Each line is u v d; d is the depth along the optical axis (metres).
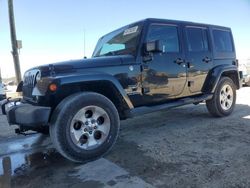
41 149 4.96
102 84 4.43
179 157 4.11
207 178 3.38
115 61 4.62
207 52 6.25
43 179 3.67
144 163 3.96
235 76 7.01
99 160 4.18
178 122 6.30
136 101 4.92
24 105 4.34
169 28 5.52
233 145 4.49
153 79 5.11
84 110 4.08
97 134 4.25
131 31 5.22
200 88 6.14
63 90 4.15
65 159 4.34
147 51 4.89
